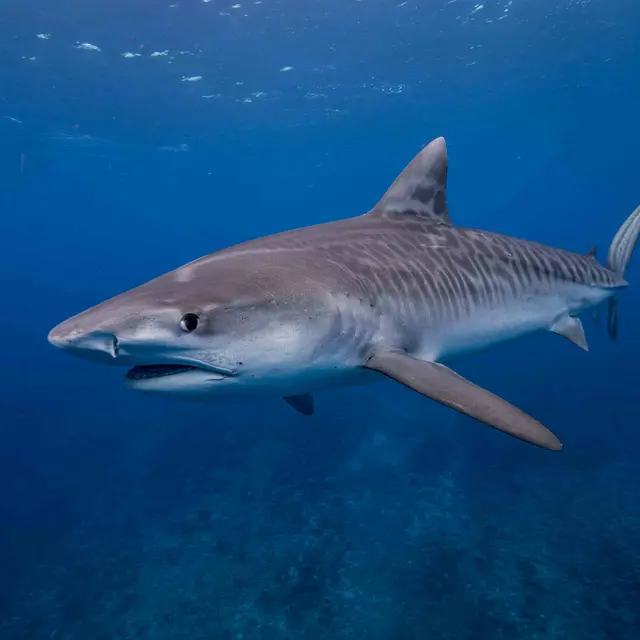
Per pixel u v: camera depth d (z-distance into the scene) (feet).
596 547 29.09
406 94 84.69
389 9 57.11
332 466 43.32
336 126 102.58
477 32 63.87
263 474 43.80
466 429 47.47
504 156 163.73
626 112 116.78
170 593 30.37
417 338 12.24
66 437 66.54
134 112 81.30
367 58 69.10
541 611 24.82
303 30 60.29
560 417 51.70
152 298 8.54
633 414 49.44
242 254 11.03
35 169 115.65
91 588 33.04
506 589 26.50
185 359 8.52
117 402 81.10
